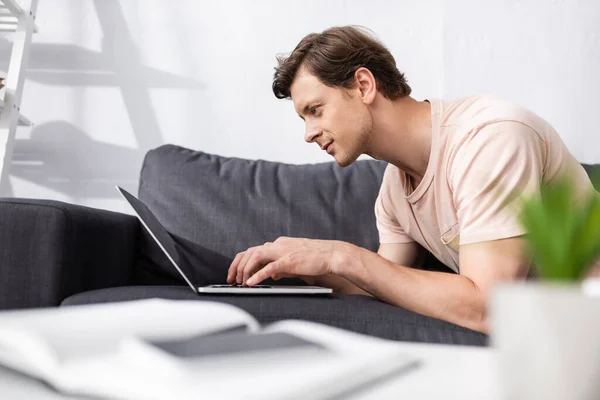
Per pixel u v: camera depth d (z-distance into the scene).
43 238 1.00
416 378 0.37
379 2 1.99
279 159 1.96
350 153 1.15
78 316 0.40
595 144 1.96
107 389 0.30
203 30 1.98
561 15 1.98
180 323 0.42
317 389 0.30
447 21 1.98
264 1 1.99
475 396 0.32
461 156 1.02
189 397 0.27
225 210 1.43
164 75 1.97
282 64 1.18
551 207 0.30
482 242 0.93
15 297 0.99
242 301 0.89
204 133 1.96
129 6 1.98
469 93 1.96
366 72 1.11
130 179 1.93
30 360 0.33
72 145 1.94
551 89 1.97
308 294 0.98
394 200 1.30
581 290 0.28
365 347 0.40
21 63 1.76
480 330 0.90
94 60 1.96
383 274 0.94
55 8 1.97
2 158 1.66
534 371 0.28
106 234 1.19
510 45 1.98
